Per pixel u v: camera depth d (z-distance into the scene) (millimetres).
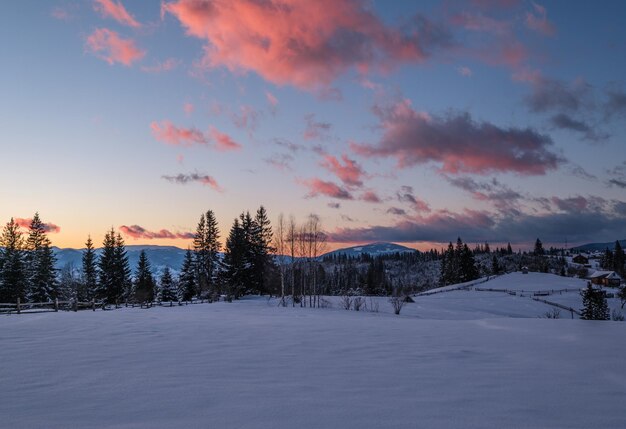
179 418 4367
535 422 4191
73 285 64188
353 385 5805
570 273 131500
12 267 49281
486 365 7254
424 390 5512
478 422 4191
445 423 4156
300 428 4016
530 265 151500
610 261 138625
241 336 11664
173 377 6367
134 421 4285
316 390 5523
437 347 9406
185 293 65562
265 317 20500
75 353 8680
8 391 5578
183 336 11672
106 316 20438
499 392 5395
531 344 9703
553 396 5199
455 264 104875
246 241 63688
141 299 54688
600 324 14234
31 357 8195
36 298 52406
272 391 5480
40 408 4793
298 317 20750
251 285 62094
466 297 66438
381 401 4969
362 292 83438
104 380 6184
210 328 14000
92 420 4328
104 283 60250
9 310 25375
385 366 7203
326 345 9820
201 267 69375
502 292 72375
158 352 8773
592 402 4934
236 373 6652
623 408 4688
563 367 7023
